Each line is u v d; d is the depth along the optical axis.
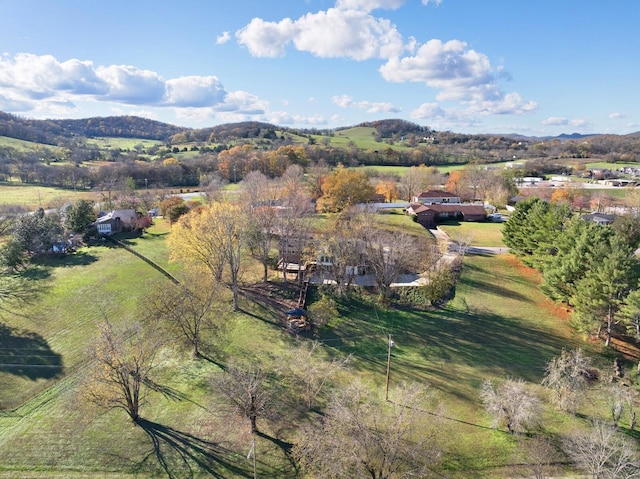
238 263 58.00
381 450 28.41
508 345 48.06
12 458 33.16
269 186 97.62
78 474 31.61
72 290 63.62
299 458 32.09
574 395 35.91
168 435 35.28
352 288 62.56
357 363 45.81
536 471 29.16
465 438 34.03
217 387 37.41
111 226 90.62
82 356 47.50
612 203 113.88
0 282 67.06
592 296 43.47
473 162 182.25
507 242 71.25
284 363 45.03
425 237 81.56
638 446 31.73
